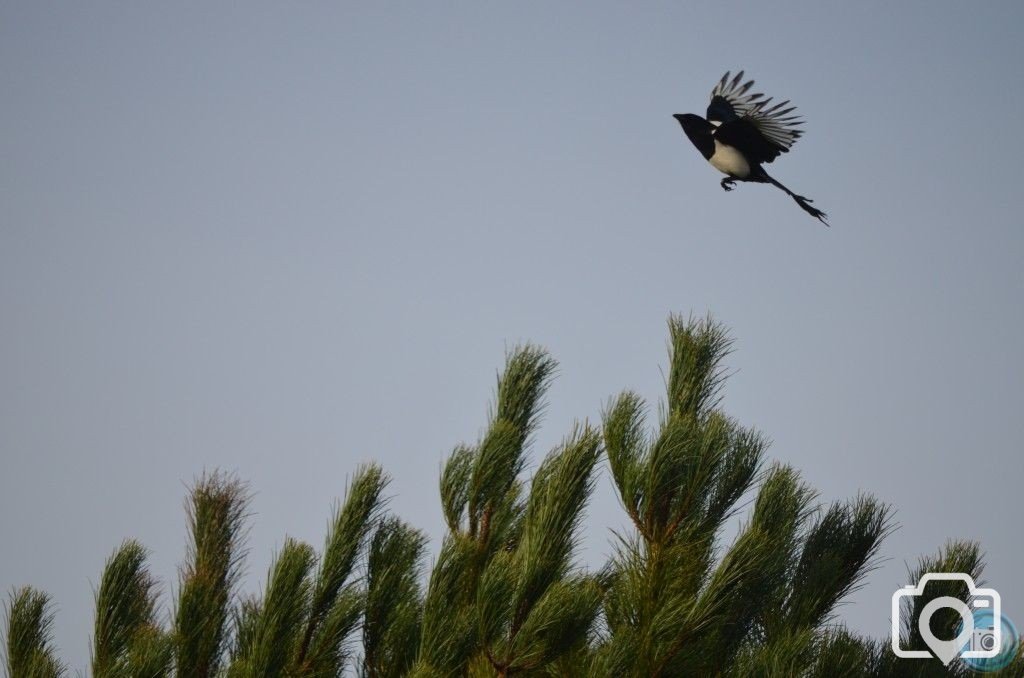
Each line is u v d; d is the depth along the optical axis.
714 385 12.50
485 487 14.12
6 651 13.43
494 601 11.02
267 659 11.92
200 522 13.76
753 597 11.30
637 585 11.37
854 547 12.31
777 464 11.77
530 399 14.88
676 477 11.49
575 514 11.23
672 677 10.83
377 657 13.10
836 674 10.61
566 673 11.82
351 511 12.88
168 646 12.04
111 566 12.96
